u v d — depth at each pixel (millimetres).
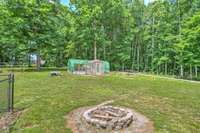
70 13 45688
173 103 12320
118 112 9086
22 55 42844
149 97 13695
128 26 51062
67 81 20078
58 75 25172
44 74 26141
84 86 17219
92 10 44125
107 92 14961
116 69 49750
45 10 35344
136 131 7957
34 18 34750
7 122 8734
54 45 38062
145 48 51531
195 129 8484
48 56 47719
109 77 25703
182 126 8680
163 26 43219
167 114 10117
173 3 41531
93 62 32250
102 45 48219
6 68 35594
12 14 33688
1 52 39562
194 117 9938
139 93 15000
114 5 48219
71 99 12281
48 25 36281
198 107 11711
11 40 33688
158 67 45719
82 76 25453
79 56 47375
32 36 34906
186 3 38500
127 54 49500
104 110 9305
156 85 19609
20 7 34062
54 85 17344
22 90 14742
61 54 49188
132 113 9375
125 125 8203
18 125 8398
